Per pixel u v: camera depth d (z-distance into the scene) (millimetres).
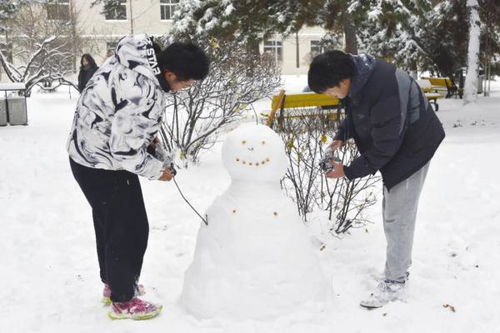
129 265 3230
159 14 37375
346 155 5188
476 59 15188
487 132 10695
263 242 3186
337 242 4438
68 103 19156
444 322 3199
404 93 3143
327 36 25641
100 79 2984
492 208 5172
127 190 3180
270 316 3133
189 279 3355
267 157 3266
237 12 13703
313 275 3289
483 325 3172
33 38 24656
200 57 2990
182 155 7281
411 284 3662
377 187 5875
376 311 3348
